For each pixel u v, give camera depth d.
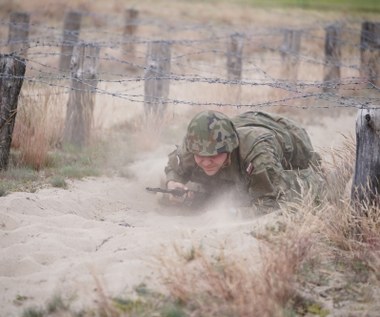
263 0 58.88
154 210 15.74
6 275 11.16
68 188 16.58
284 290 10.32
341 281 11.12
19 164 18.03
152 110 22.38
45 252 11.77
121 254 11.59
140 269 11.03
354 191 12.55
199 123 13.14
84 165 18.89
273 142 13.71
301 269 11.29
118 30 41.84
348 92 27.94
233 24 47.16
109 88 28.47
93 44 20.64
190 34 42.25
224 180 14.22
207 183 14.69
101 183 17.44
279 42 40.81
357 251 11.89
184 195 15.03
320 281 11.05
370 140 12.23
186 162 14.66
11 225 13.13
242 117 14.86
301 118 25.36
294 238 11.36
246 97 26.11
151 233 12.48
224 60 36.56
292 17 50.22
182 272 10.40
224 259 10.84
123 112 24.67
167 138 22.12
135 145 20.98
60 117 21.03
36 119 19.45
